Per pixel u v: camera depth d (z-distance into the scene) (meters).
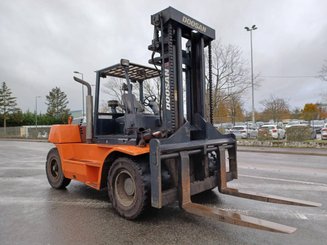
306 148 15.80
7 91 59.62
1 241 3.65
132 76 6.00
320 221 4.16
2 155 14.80
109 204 5.25
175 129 4.55
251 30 29.06
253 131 21.55
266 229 3.21
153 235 3.75
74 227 4.10
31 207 5.13
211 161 5.26
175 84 4.62
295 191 5.93
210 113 5.72
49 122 65.12
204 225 4.06
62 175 6.33
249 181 6.96
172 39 4.57
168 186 4.33
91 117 5.73
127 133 4.97
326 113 32.09
